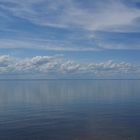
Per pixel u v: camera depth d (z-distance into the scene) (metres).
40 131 28.73
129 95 81.88
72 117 38.19
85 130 28.73
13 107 52.72
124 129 28.83
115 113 41.25
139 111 43.25
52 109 48.78
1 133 27.94
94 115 39.66
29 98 74.69
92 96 79.81
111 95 82.88
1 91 108.62
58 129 29.58
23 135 26.98
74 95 85.12
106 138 25.31
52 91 109.00
